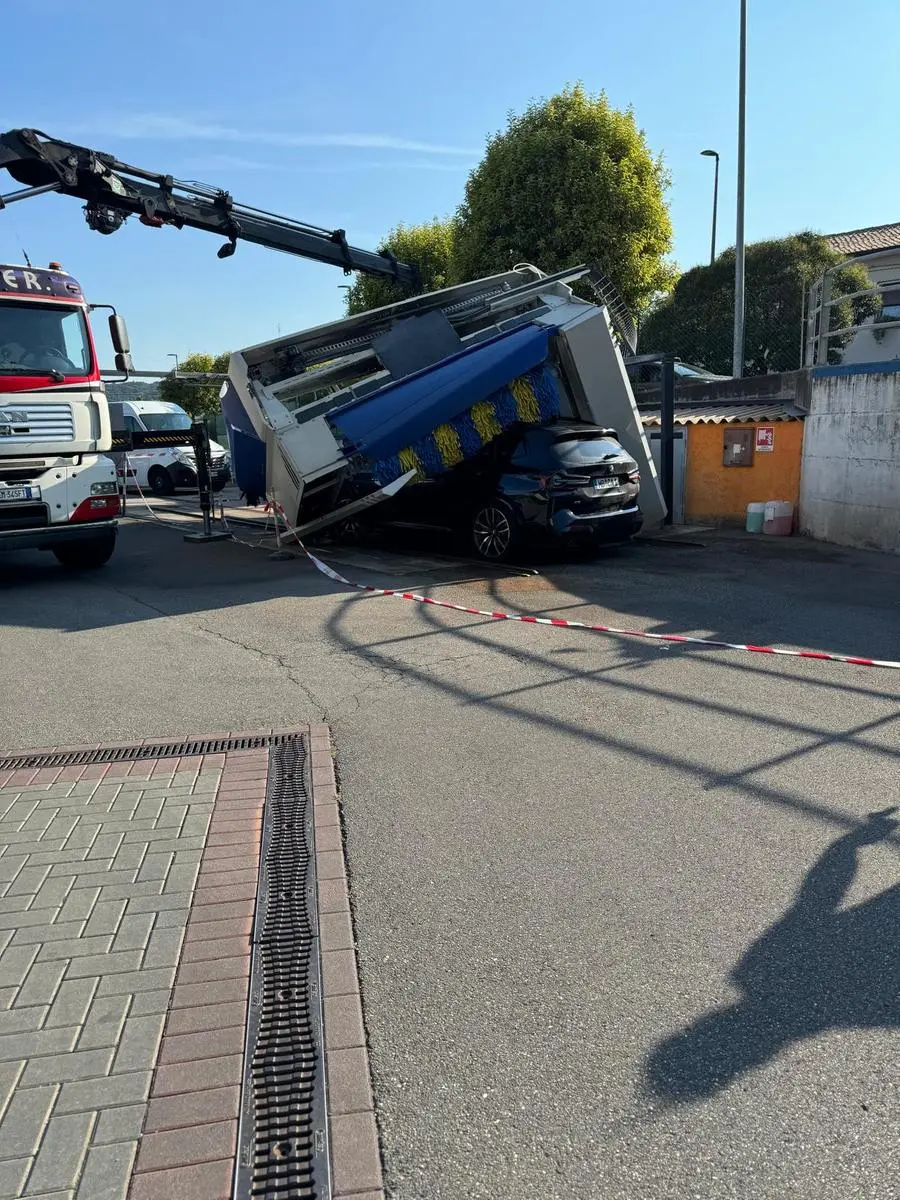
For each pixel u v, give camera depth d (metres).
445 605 8.55
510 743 4.95
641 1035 2.64
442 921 3.25
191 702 5.80
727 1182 2.13
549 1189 2.12
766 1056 2.54
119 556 12.58
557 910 3.30
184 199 11.30
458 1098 2.42
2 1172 2.16
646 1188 2.12
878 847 3.71
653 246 20.58
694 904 3.32
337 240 13.02
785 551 11.71
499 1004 2.79
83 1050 2.58
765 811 4.05
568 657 6.62
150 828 3.97
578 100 20.36
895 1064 2.50
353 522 13.18
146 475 24.23
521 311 12.81
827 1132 2.27
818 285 13.47
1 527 9.64
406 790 4.37
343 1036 2.65
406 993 2.86
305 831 3.93
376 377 11.62
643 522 12.95
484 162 21.12
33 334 9.67
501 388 10.96
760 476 13.75
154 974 2.93
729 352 21.09
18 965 2.97
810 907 3.28
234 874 3.56
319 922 3.23
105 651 7.14
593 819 4.01
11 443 9.45
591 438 10.97
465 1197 2.11
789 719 5.21
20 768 4.72
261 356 11.70
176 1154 2.23
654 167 20.64
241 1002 2.79
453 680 6.12
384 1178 2.16
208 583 10.09
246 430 13.05
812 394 12.79
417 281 14.24
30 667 6.71
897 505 11.15
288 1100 2.41
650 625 7.61
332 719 5.41
